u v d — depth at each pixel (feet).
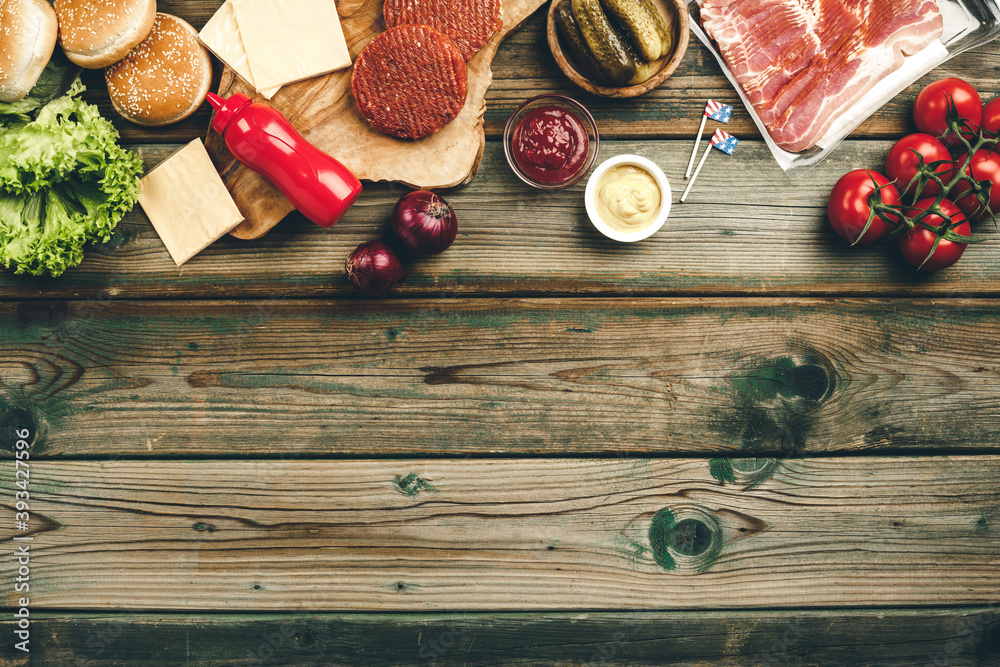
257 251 3.50
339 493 3.55
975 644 3.56
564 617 3.57
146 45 3.35
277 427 3.54
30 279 3.49
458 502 3.56
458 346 3.53
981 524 3.55
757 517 3.56
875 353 3.54
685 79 3.49
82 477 3.54
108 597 3.54
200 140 3.39
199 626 3.55
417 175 3.42
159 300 3.51
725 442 3.56
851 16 3.45
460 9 3.33
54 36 3.31
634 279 3.53
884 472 3.56
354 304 3.52
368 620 3.56
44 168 3.25
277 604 3.55
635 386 3.55
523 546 3.56
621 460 3.56
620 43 3.29
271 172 3.26
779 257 3.53
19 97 3.30
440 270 3.52
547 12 3.45
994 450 3.56
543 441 3.55
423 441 3.55
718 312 3.53
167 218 3.43
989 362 3.54
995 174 3.33
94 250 3.48
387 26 3.36
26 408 3.52
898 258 3.52
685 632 3.57
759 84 3.45
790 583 3.57
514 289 3.52
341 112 3.41
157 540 3.54
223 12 3.36
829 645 3.56
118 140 3.45
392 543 3.56
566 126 3.37
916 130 3.50
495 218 3.51
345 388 3.54
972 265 3.52
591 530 3.56
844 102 3.47
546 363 3.54
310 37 3.36
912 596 3.56
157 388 3.52
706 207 3.51
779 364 3.54
